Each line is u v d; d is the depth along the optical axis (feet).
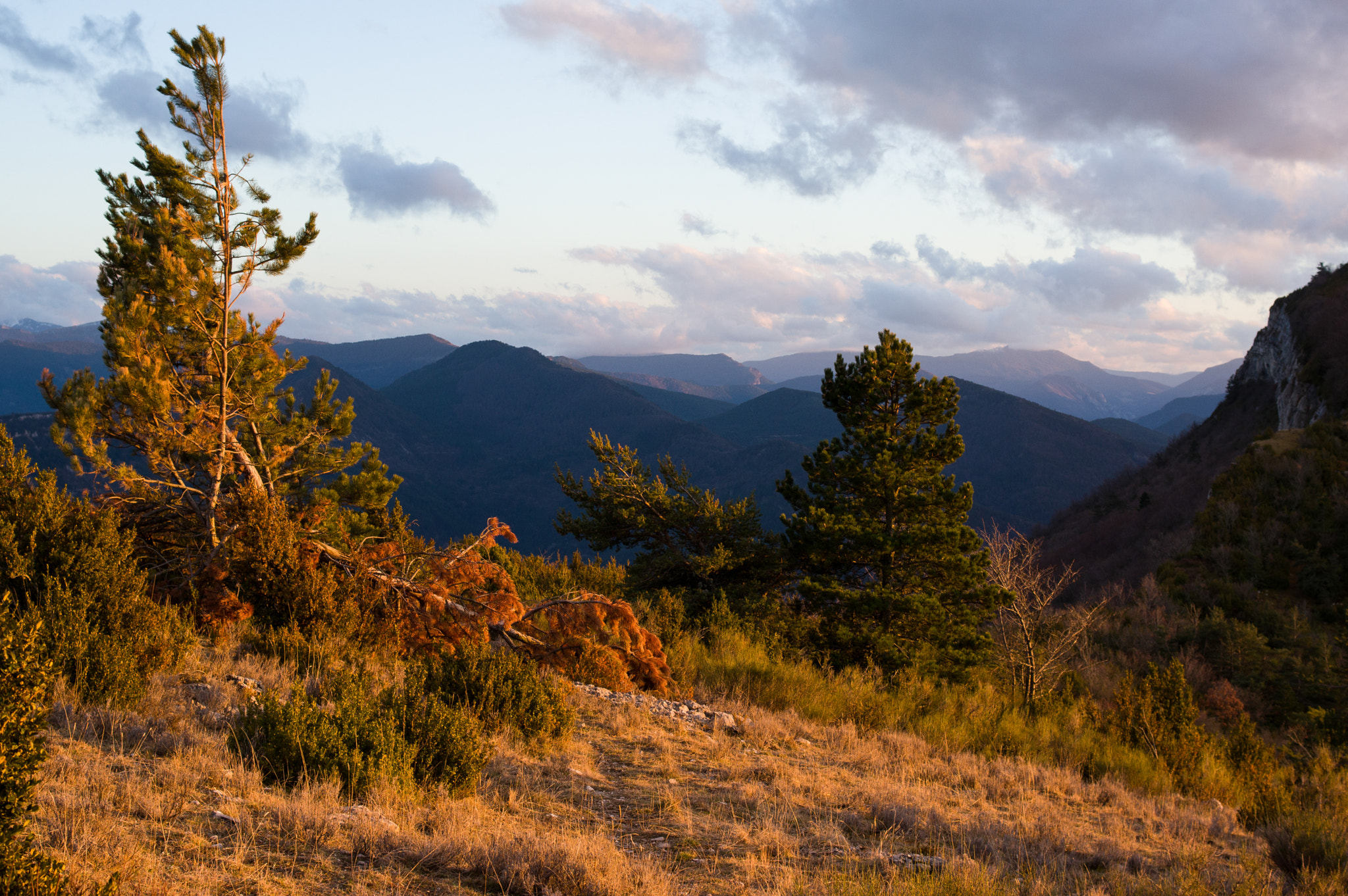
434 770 23.54
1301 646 111.86
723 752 33.30
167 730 23.68
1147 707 49.80
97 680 24.81
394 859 17.35
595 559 84.07
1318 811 32.04
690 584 75.97
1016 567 64.23
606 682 44.47
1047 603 63.10
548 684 33.30
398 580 45.39
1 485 35.88
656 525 73.41
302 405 52.49
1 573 31.09
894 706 47.91
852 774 32.83
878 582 67.05
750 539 73.41
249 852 16.15
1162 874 23.21
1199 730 50.67
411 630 43.96
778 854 21.62
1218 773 45.16
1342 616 124.36
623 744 33.32
